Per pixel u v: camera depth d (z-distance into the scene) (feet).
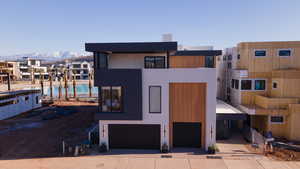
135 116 48.78
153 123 50.37
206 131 49.96
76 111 104.63
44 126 76.18
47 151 51.52
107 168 42.34
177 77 48.78
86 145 52.49
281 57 67.72
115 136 52.49
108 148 52.37
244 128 65.10
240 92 70.85
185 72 48.52
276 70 66.33
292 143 57.77
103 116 49.55
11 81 260.83
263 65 68.95
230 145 55.93
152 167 42.60
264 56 68.80
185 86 50.14
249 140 59.26
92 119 87.30
